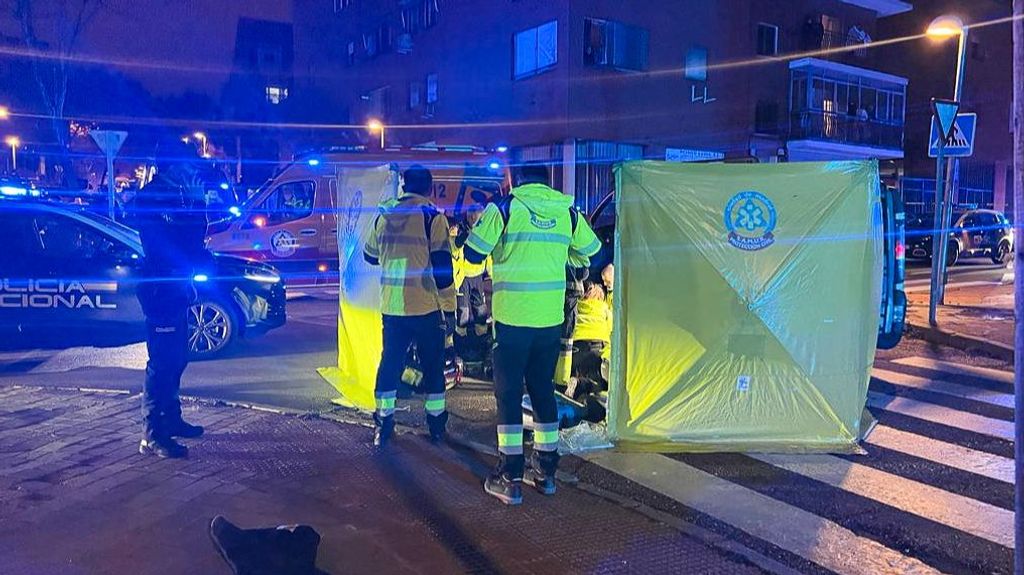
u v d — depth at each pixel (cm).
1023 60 262
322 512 429
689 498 475
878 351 951
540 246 450
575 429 591
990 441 591
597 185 2416
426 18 3062
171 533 396
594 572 370
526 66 2525
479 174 1488
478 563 375
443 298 543
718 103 2691
